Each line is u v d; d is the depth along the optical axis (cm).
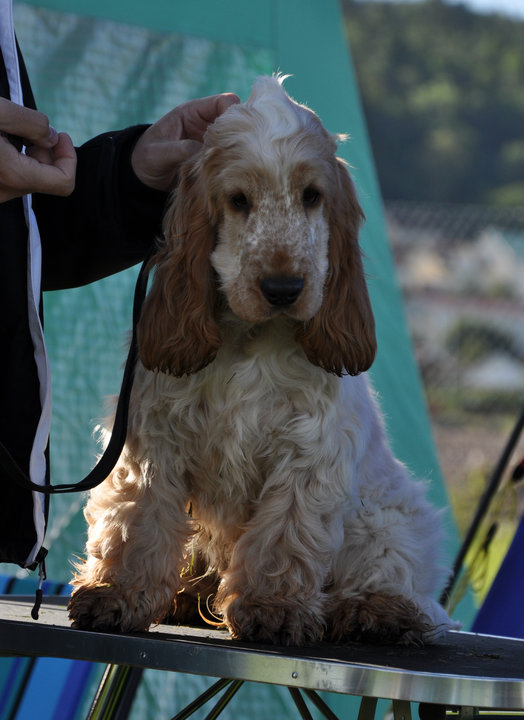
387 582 389
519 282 2038
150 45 676
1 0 340
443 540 426
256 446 371
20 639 296
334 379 374
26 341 333
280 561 362
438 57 3309
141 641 283
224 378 368
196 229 361
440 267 2016
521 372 1969
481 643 387
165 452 365
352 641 372
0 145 297
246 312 341
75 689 584
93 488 360
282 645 342
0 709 576
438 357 1955
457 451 1692
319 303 350
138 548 356
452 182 3150
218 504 386
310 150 354
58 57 650
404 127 3191
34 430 333
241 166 348
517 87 3262
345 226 380
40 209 372
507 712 310
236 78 690
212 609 402
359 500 397
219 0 700
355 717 681
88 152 375
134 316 373
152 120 665
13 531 329
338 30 734
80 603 342
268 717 662
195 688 646
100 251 378
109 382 647
